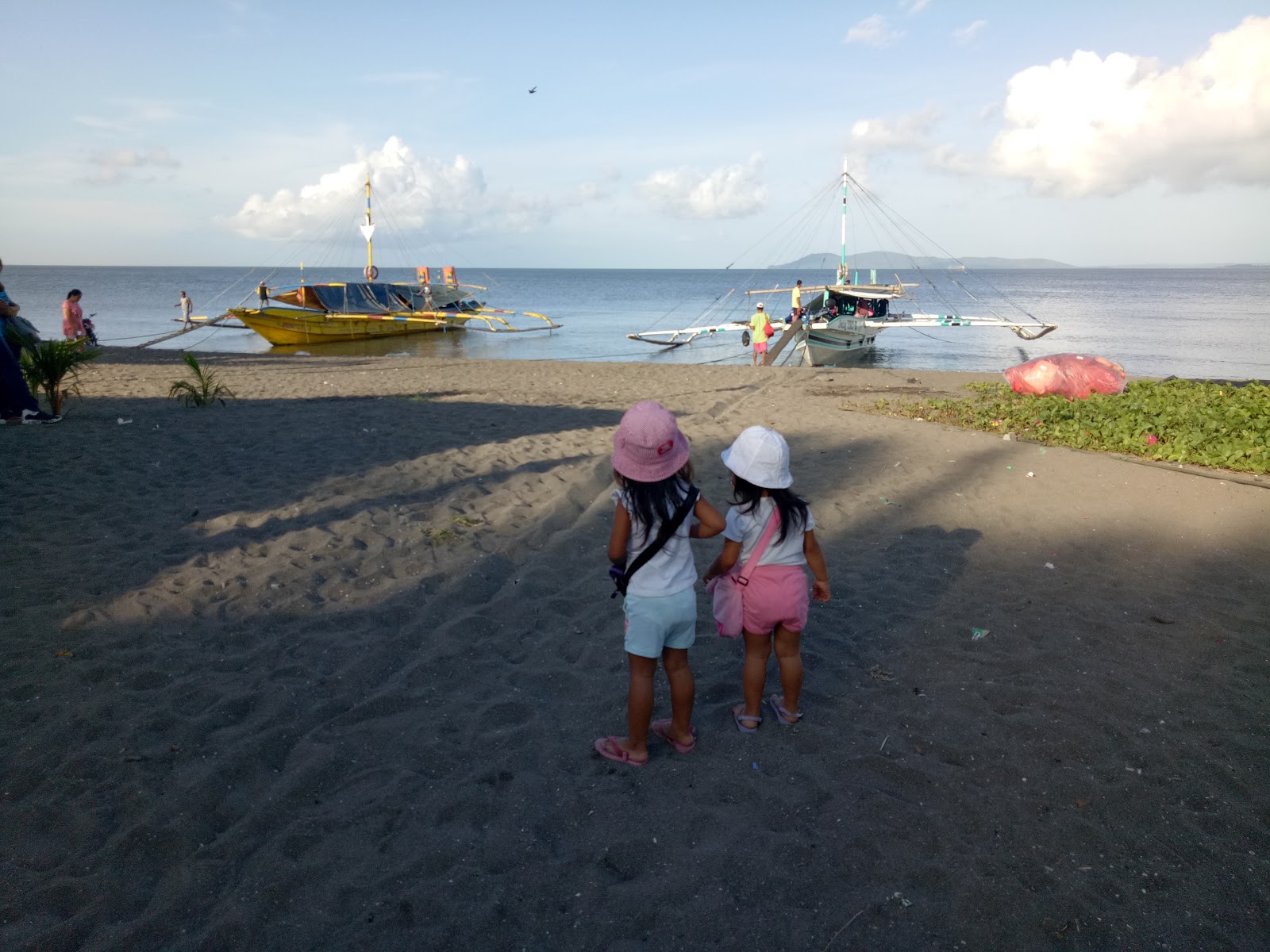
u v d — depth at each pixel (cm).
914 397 1356
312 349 2786
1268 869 289
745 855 293
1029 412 1103
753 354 2184
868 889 278
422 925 262
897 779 339
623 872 287
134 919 266
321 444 902
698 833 307
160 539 596
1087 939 259
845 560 599
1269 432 910
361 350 2789
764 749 362
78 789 326
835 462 888
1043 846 301
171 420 1032
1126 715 390
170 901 271
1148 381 1375
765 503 352
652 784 337
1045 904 272
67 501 679
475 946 255
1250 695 408
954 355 2786
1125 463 890
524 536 628
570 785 337
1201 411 1021
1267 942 258
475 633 471
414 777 338
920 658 447
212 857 292
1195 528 677
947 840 302
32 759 343
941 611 508
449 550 596
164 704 387
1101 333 3581
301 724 375
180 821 310
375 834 306
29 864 288
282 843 298
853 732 375
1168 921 266
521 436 981
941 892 278
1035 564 592
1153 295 8462
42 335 3328
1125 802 326
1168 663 441
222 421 1032
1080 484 804
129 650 437
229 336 3341
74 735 361
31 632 452
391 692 403
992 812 319
